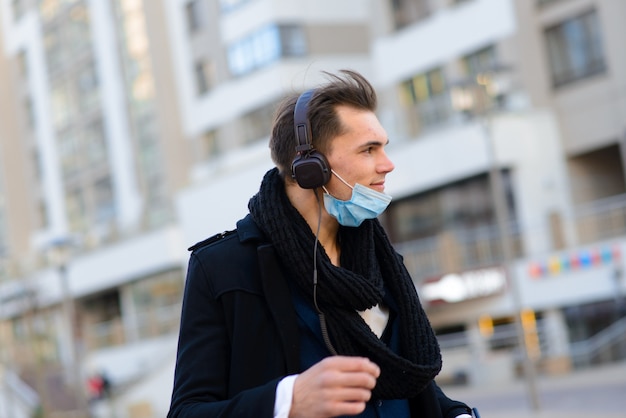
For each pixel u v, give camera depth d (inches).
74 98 1999.3
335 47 1585.9
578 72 1202.6
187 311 116.3
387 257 119.1
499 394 941.8
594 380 900.6
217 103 1651.1
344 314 113.2
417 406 120.6
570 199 1218.6
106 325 1651.1
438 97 1244.5
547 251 1136.8
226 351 115.1
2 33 2198.6
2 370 1444.4
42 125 2112.5
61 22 2009.1
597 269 1080.8
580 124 1203.2
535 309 1131.9
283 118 119.8
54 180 2092.8
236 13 1604.3
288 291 114.7
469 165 1213.7
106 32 1868.8
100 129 1935.3
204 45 1668.3
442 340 1165.7
